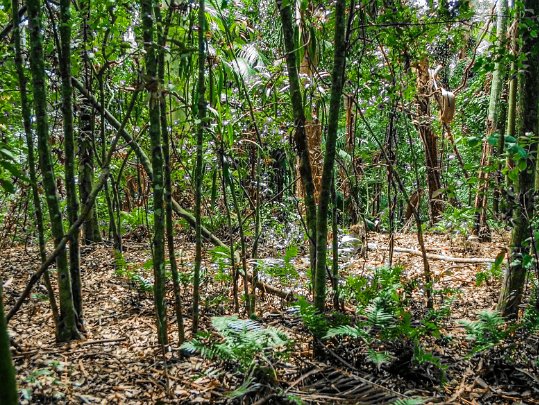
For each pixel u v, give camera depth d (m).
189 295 4.52
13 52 3.67
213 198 3.99
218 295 4.32
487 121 6.71
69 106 3.23
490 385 2.77
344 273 4.89
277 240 6.19
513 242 3.47
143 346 3.33
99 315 4.07
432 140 8.36
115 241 5.70
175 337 3.51
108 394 2.65
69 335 3.43
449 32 4.34
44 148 3.09
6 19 4.15
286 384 2.75
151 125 2.86
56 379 2.76
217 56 3.99
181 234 7.35
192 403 2.58
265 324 3.66
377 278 3.72
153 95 2.76
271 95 5.33
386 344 3.01
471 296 4.47
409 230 8.16
